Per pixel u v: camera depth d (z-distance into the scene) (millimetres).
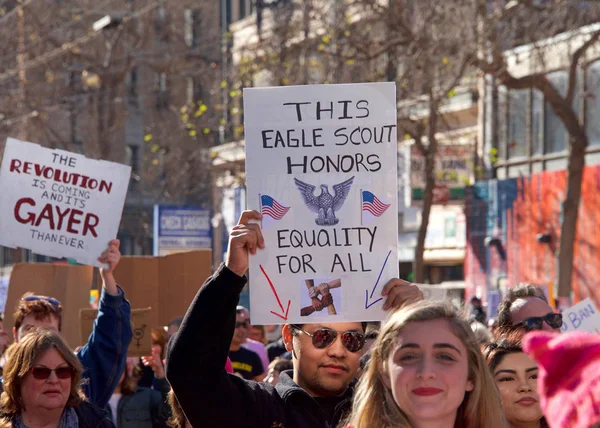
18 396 6289
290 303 5375
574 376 2385
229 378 4953
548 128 30891
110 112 38719
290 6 27750
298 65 26234
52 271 10344
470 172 31438
